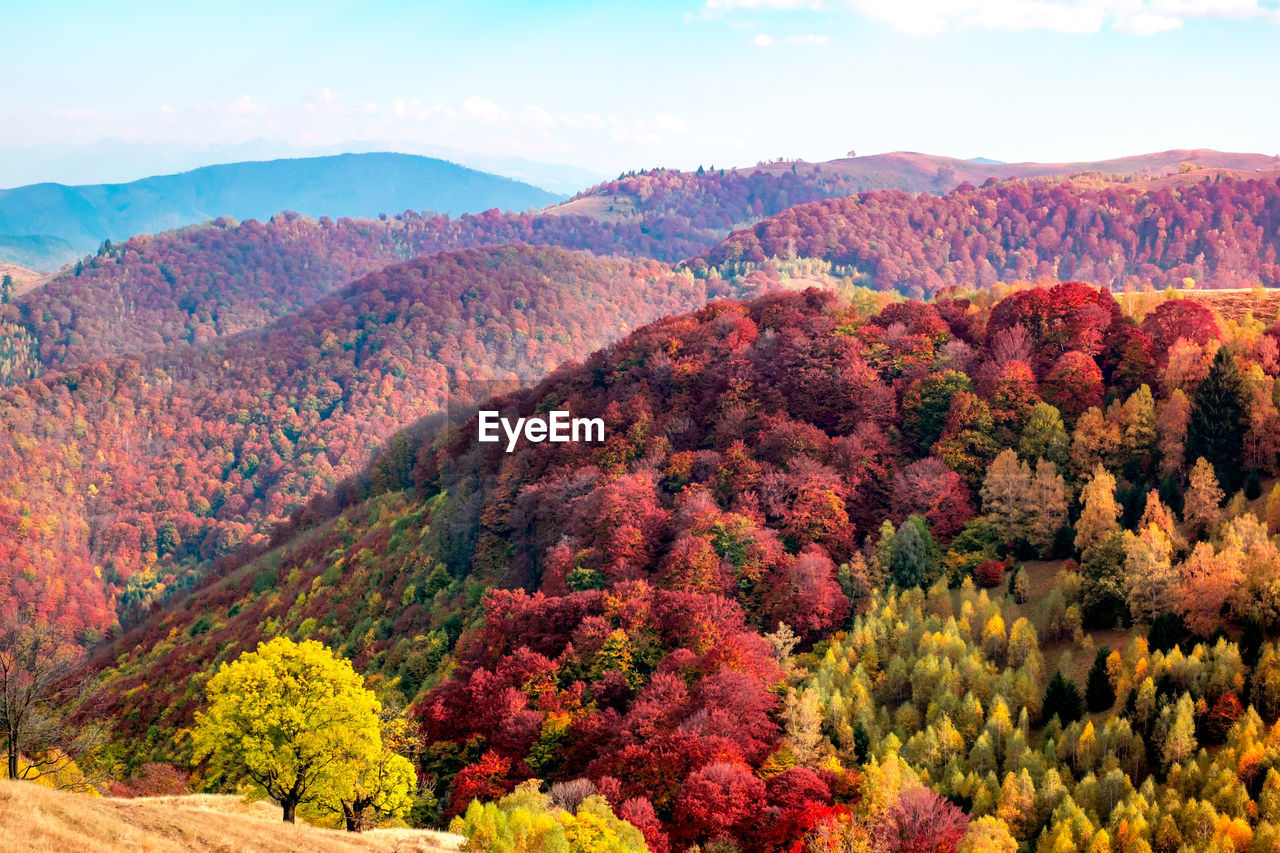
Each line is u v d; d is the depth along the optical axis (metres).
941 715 81.25
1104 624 96.12
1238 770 70.81
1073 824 68.00
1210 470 104.19
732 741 75.94
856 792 72.19
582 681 92.69
